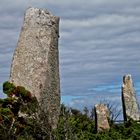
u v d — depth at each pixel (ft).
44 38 70.74
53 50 71.51
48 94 69.15
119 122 82.23
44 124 55.72
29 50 70.33
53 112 68.95
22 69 69.72
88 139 67.26
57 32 72.90
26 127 57.21
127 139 68.28
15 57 70.59
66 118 56.70
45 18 71.61
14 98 60.29
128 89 90.99
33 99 60.80
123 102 90.89
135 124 75.51
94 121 79.87
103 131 73.41
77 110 80.33
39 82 68.90
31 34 70.95
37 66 69.56
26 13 72.28
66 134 53.67
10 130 56.18
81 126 72.90
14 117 58.29
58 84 71.97
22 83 69.21
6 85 61.62
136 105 90.07
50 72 70.13
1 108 58.44
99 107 77.87
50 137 54.08
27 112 58.65
